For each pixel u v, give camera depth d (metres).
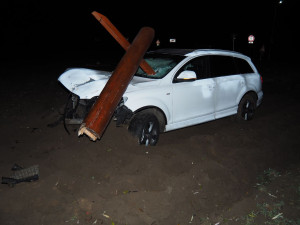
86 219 3.38
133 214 3.52
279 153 5.32
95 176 4.18
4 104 7.38
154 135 5.03
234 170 4.64
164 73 5.27
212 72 5.84
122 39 5.04
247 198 4.00
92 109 4.06
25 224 3.27
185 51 5.87
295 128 6.42
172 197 3.88
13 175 4.05
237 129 6.21
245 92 6.41
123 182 4.02
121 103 4.53
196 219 3.59
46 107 7.19
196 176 4.34
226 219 3.59
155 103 4.87
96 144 4.89
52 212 3.46
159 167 4.41
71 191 3.86
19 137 5.36
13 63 15.68
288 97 9.55
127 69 4.38
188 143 5.31
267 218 3.60
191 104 5.43
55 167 4.34
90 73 5.49
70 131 5.45
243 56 6.62
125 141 4.86
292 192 4.13
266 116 7.20
